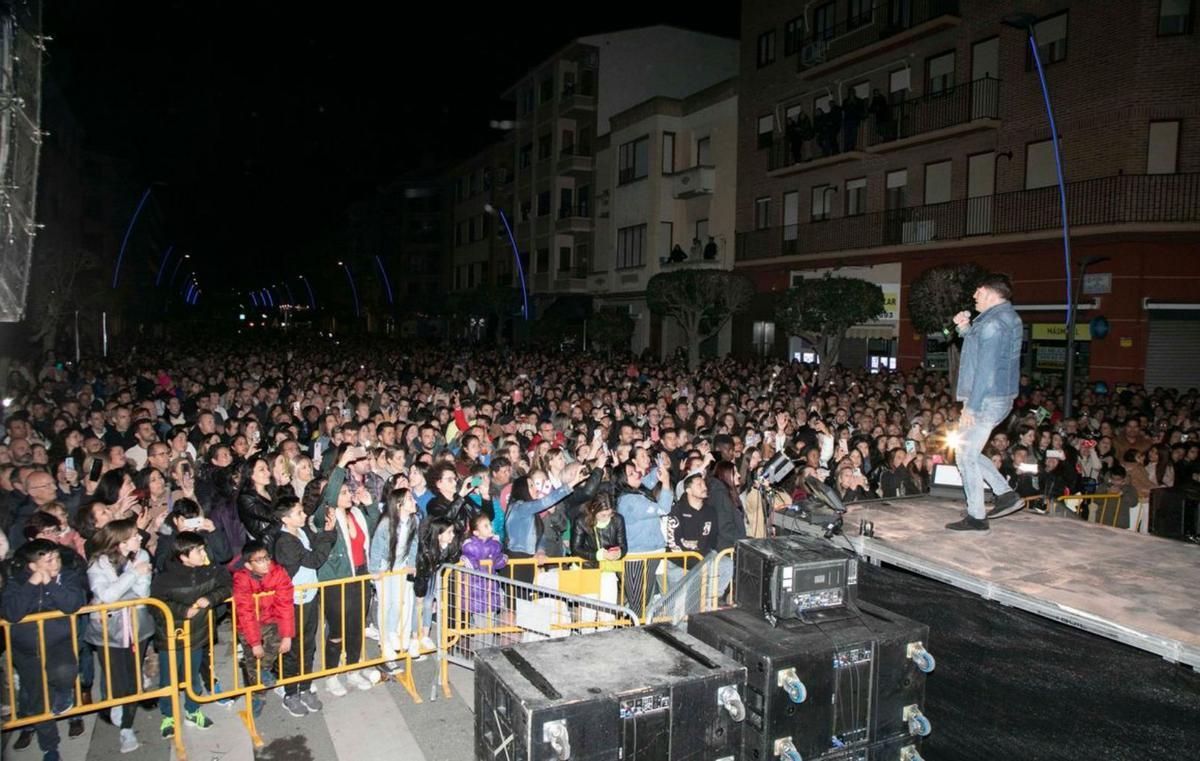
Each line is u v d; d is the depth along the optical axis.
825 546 4.19
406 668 6.95
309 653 6.44
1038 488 10.29
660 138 35.06
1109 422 12.82
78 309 26.83
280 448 8.98
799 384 19.33
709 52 42.88
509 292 47.09
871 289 21.55
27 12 5.81
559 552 7.57
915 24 23.84
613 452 10.63
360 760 5.60
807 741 3.64
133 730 6.00
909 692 3.90
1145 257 18.53
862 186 26.44
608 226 39.25
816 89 28.11
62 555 5.88
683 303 26.86
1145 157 18.64
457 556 6.61
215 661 7.16
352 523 7.05
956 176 23.12
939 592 4.62
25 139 5.89
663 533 8.05
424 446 10.86
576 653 3.52
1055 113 20.41
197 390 15.45
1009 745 4.19
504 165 52.62
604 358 30.12
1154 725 3.64
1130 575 4.46
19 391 13.73
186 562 5.84
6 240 5.70
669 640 3.68
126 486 7.18
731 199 32.44
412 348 39.56
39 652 5.45
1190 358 18.78
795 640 3.70
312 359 28.94
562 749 3.00
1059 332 20.20
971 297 17.45
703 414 12.98
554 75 43.97
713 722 3.37
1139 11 18.52
